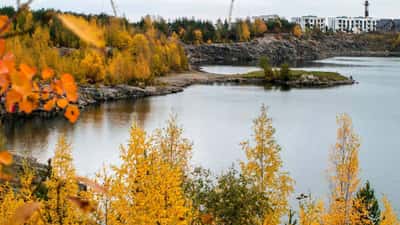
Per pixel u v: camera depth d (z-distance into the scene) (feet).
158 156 45.34
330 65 598.75
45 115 222.07
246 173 85.15
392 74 485.56
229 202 59.82
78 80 296.30
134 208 41.88
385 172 147.33
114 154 163.43
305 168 149.18
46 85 7.46
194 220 47.09
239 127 216.33
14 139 178.70
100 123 217.15
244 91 352.28
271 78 419.13
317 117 243.19
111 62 322.96
